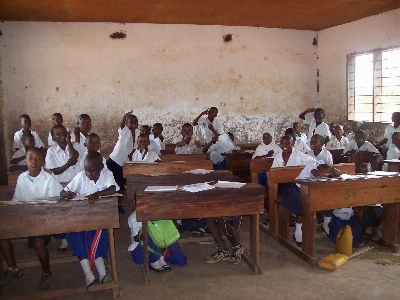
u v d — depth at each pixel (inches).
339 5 243.4
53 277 125.6
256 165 177.8
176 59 304.8
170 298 108.3
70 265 135.9
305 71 335.9
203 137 291.0
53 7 237.1
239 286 114.6
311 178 134.5
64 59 284.7
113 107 296.8
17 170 161.3
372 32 274.4
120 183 207.5
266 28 321.7
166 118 307.9
